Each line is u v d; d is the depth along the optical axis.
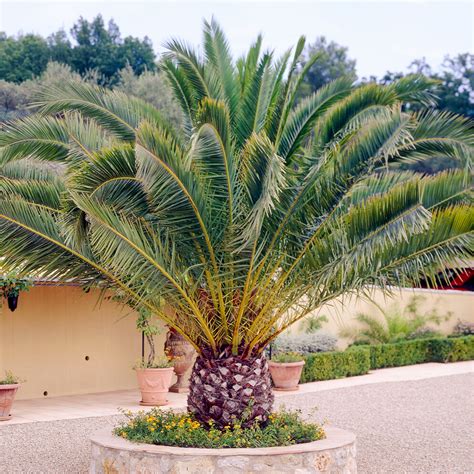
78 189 8.57
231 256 9.43
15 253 9.34
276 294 10.26
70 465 11.06
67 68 40.84
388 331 24.47
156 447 9.58
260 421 10.41
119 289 10.53
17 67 42.88
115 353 18.52
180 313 10.34
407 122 9.02
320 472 9.60
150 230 9.61
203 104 8.15
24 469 10.82
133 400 16.89
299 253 9.97
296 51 9.72
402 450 12.61
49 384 17.27
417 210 8.75
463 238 9.32
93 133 10.42
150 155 8.20
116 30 47.06
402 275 9.79
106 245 8.85
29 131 10.44
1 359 16.44
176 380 19.50
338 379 21.41
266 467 9.32
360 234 9.42
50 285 15.72
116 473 9.71
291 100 10.21
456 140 9.60
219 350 10.45
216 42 10.91
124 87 40.09
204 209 9.06
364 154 9.34
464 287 29.38
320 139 9.80
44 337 17.22
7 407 14.34
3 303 16.42
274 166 8.05
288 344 21.25
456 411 16.59
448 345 25.28
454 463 11.70
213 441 9.68
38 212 9.73
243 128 10.20
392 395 18.61
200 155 8.48
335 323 23.25
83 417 14.67
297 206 9.57
